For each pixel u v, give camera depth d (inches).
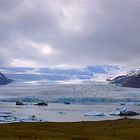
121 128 2405.3
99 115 5949.8
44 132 2065.7
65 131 2167.8
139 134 2034.9
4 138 1745.8
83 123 2783.0
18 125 2493.8
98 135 1980.8
